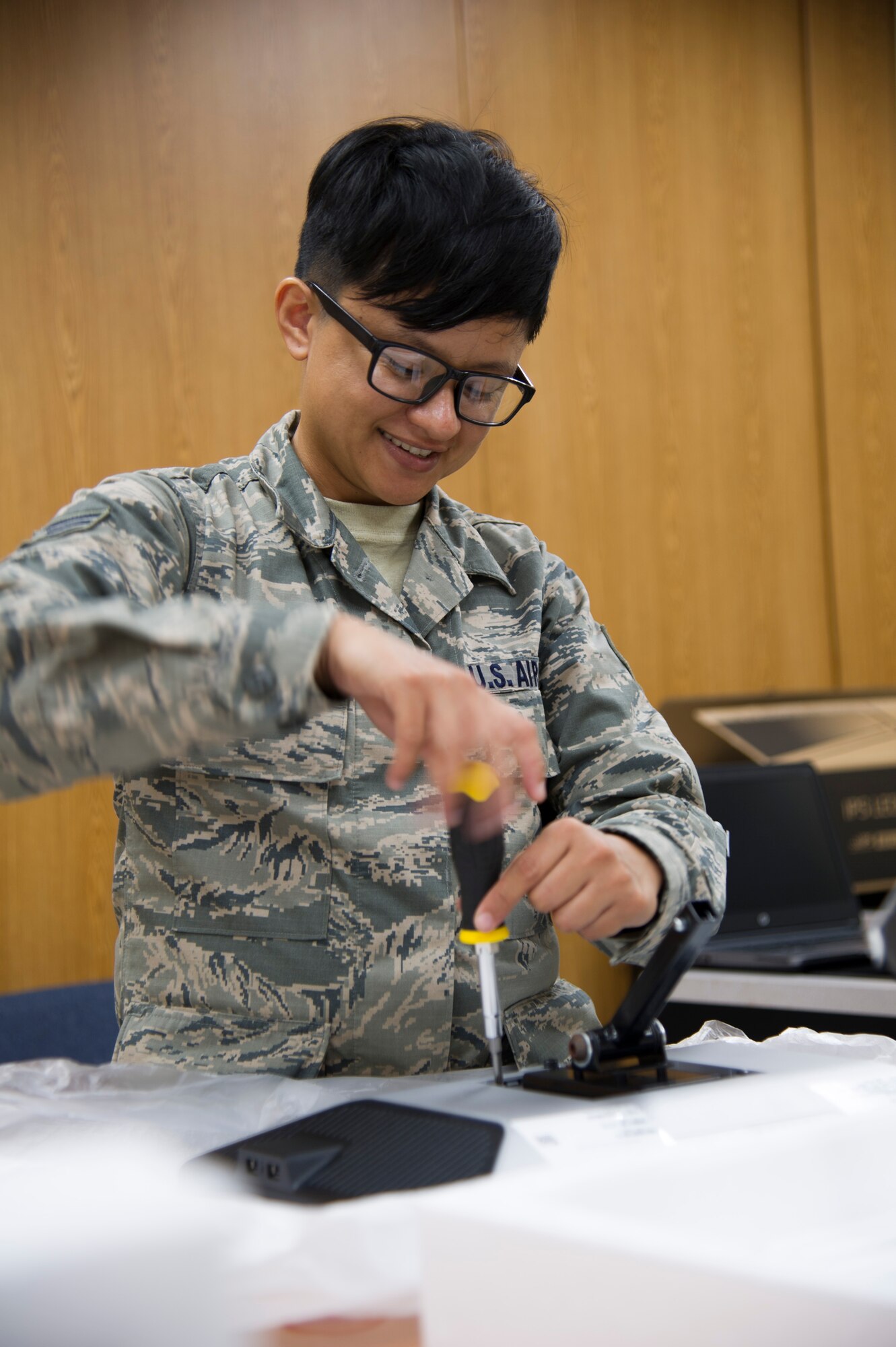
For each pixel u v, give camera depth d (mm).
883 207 2947
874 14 2938
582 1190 494
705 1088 653
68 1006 1812
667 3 2732
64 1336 450
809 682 2834
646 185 2693
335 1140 581
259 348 2334
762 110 2834
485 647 1108
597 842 794
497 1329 455
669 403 2699
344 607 1062
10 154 2180
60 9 2207
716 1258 452
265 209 2342
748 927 2062
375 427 1027
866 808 2430
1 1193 547
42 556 796
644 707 1126
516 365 1063
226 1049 937
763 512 2801
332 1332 470
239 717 675
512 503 2523
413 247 959
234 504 1070
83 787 2182
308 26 2377
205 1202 506
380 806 997
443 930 989
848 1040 938
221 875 965
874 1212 546
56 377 2193
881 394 2936
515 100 2561
